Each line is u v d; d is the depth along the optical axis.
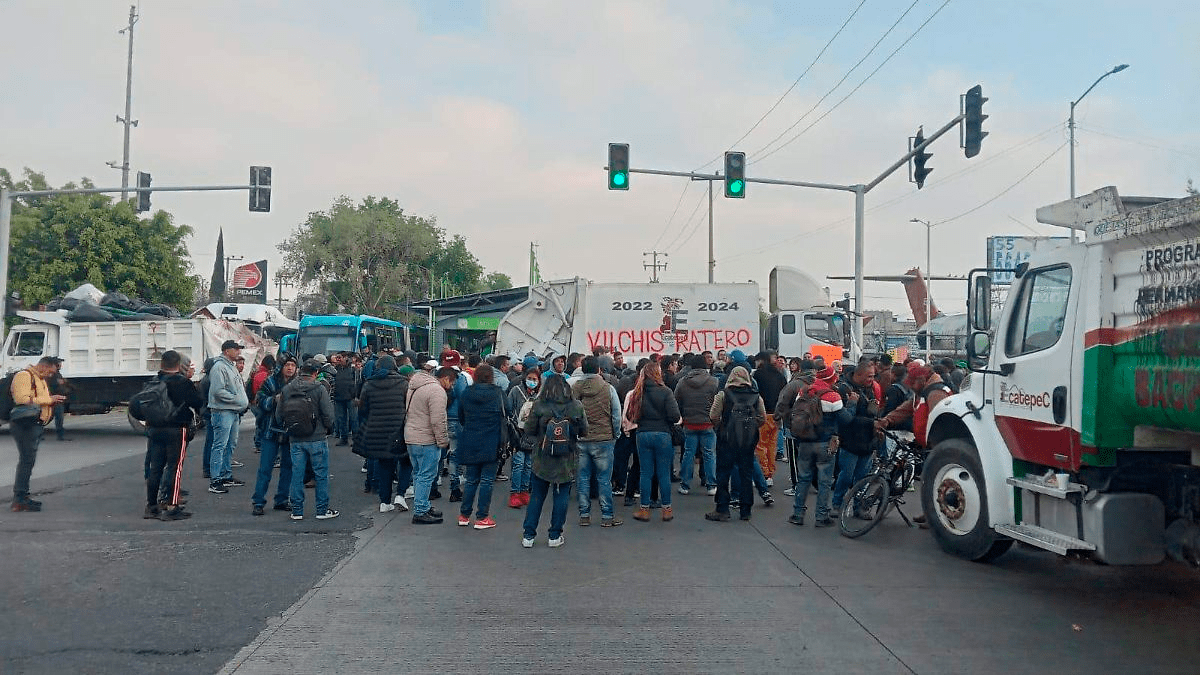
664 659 5.11
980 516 7.37
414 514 9.19
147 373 18.00
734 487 10.28
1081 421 6.16
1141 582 6.94
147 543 8.12
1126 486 6.19
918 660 5.12
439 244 63.56
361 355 18.66
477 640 5.43
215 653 5.16
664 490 9.52
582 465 9.20
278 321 36.31
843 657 5.16
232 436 11.27
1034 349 6.80
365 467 11.37
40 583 6.68
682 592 6.57
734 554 7.88
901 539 8.59
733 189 18.83
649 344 19.59
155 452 9.26
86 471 12.78
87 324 18.17
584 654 5.19
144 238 36.00
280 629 5.62
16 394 9.50
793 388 9.46
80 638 5.41
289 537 8.45
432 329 30.41
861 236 20.44
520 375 12.15
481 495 8.97
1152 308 5.61
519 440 10.00
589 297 19.69
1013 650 5.30
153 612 5.96
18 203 38.56
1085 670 4.96
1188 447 5.93
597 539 8.52
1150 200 6.36
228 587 6.61
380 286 57.31
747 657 5.16
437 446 9.27
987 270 7.25
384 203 75.31
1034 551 8.03
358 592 6.50
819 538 8.62
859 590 6.65
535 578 6.96
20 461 9.62
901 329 47.47
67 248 33.94
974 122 14.73
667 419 9.57
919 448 8.86
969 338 7.30
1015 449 6.98
